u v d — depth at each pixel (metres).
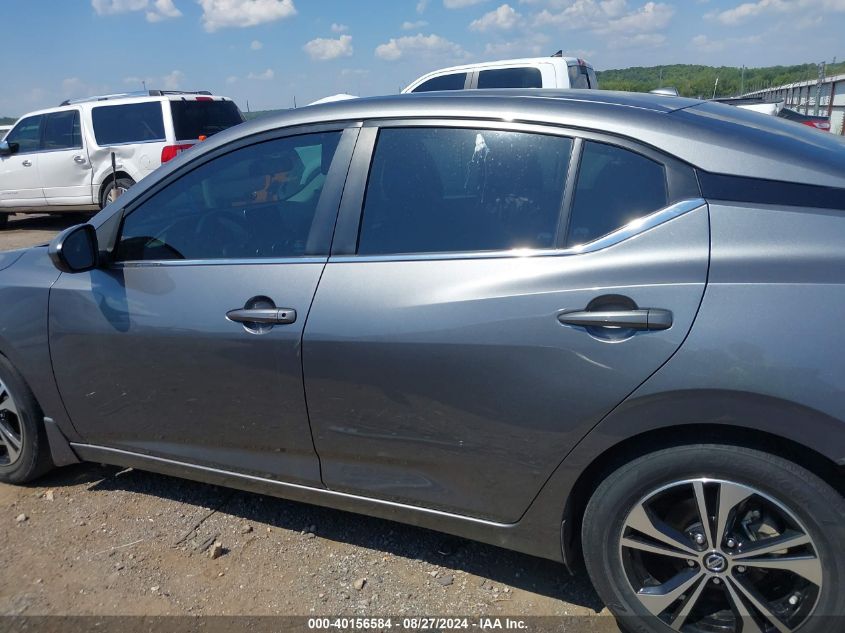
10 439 3.33
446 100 2.52
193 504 3.23
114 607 2.56
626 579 2.19
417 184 2.46
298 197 2.66
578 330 2.09
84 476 3.53
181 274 2.74
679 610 2.14
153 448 2.98
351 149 2.57
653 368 2.00
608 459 2.18
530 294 2.16
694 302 1.98
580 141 2.25
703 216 2.04
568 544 2.32
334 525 3.03
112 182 10.59
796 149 2.13
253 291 2.57
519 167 2.32
